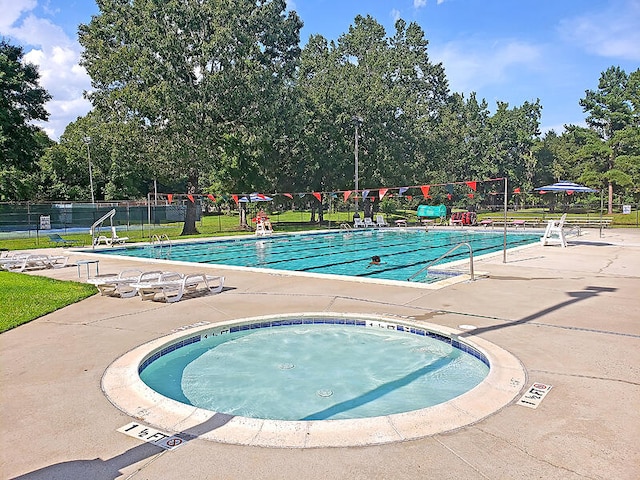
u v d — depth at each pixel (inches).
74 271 503.2
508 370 184.9
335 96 1386.6
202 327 260.1
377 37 1688.0
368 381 204.1
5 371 195.2
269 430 139.9
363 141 1427.2
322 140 1411.2
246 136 1131.9
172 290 371.2
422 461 122.3
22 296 348.8
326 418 168.4
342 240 973.8
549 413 148.6
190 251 785.6
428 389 194.7
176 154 1083.3
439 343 244.8
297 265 619.5
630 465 119.2
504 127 2057.1
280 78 1298.0
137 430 142.3
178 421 147.6
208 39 1112.8
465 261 520.4
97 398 166.6
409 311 291.9
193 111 1051.9
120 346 229.3
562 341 223.8
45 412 155.5
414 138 1567.4
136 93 1027.3
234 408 177.8
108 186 1916.8
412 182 1582.2
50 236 973.2
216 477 116.3
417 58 1911.9
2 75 1163.3
